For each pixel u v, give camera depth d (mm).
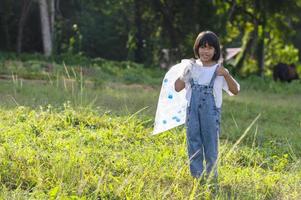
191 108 6980
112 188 6434
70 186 6363
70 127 9508
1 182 6406
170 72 7168
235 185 7090
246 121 13461
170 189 6578
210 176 6562
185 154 8188
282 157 9141
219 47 6926
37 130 9023
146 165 7438
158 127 7262
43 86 15922
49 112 10641
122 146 8656
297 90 27797
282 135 11445
